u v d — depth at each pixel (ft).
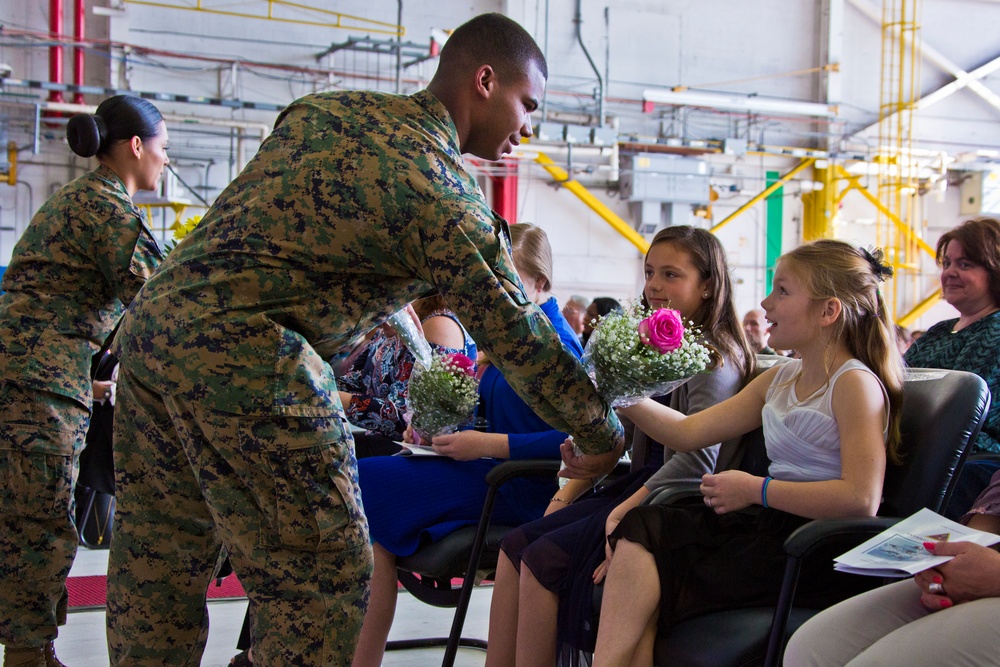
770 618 5.45
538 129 32.27
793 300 6.08
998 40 38.50
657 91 33.91
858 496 5.46
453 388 7.13
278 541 4.98
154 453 5.36
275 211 4.98
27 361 7.97
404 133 5.14
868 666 4.63
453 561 7.26
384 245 4.99
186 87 30.27
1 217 28.60
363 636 7.74
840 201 38.27
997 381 8.45
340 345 5.34
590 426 5.57
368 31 31.81
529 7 33.71
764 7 36.42
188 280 5.05
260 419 4.90
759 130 36.78
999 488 5.36
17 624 7.94
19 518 7.95
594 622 6.00
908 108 36.60
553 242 35.06
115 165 8.56
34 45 28.14
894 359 5.98
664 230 7.31
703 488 5.98
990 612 4.52
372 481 7.66
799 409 5.99
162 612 5.49
